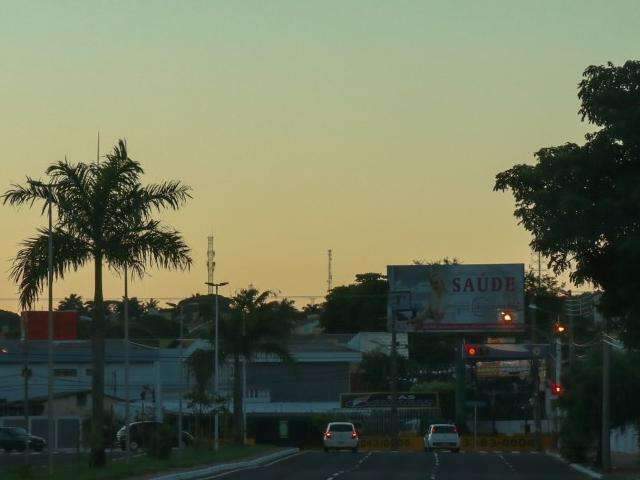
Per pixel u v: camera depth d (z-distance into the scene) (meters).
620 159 44.88
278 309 121.12
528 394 171.38
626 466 87.94
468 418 170.25
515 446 141.00
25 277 67.56
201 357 120.12
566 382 94.75
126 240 68.88
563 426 97.31
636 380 87.81
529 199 45.78
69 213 67.75
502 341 173.88
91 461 68.00
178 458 84.88
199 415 116.44
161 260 68.81
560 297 175.12
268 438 156.25
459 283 160.75
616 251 44.84
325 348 178.75
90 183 68.12
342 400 161.00
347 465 88.75
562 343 139.00
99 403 68.19
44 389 151.50
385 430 157.00
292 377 173.50
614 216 43.97
